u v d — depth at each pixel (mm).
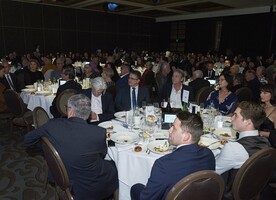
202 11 13531
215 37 14078
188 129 1354
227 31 13398
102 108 3213
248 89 4238
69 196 1729
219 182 1295
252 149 1622
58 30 13492
